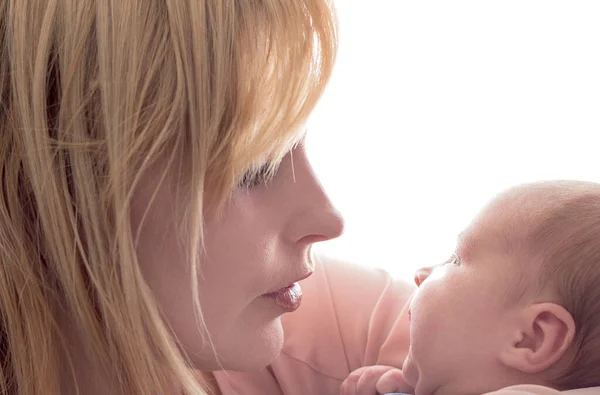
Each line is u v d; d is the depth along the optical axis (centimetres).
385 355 106
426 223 184
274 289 77
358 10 186
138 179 65
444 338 98
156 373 72
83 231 70
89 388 76
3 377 75
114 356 72
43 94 65
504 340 95
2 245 71
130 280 68
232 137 66
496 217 100
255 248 73
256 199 73
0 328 75
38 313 72
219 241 71
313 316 107
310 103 68
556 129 184
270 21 65
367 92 189
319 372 105
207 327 74
